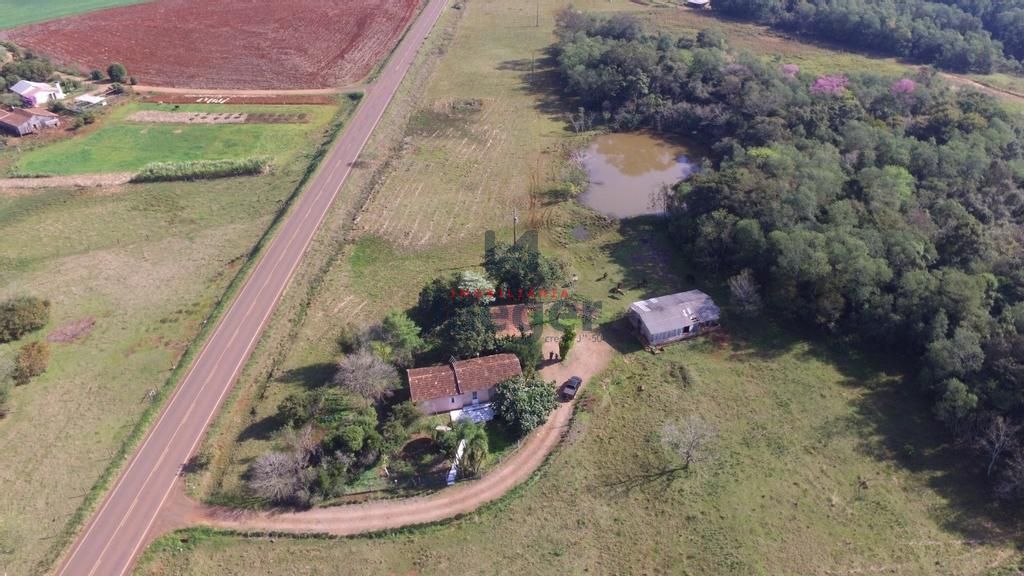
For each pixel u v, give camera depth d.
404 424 65.88
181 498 61.34
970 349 67.00
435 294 81.12
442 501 60.81
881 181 91.25
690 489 62.00
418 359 74.50
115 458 64.81
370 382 67.31
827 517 59.41
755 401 71.38
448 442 62.75
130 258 94.81
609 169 120.06
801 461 64.69
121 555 56.62
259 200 108.69
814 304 79.50
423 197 109.12
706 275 91.00
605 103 136.62
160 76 154.25
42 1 199.88
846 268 77.69
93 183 112.69
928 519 59.16
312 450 63.31
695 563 55.81
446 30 185.62
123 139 127.19
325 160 118.31
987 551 56.31
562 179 114.88
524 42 178.25
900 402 70.88
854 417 69.25
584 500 61.16
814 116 113.44
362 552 56.69
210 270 92.44
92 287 88.81
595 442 66.88
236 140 127.56
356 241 98.06
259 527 58.72
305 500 59.88
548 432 67.94
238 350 78.31
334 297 86.88
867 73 133.38
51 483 62.78
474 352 72.06
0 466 64.38
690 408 70.62
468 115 138.75
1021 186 94.69
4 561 56.06
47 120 128.62
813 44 169.50
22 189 110.88
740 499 61.00
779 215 85.94
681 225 95.19
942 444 66.00
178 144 125.75
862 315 77.06
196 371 75.19
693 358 77.44
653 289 88.69
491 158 122.00
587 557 56.44
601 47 149.88
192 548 57.19
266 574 55.16
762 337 80.19
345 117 135.25
